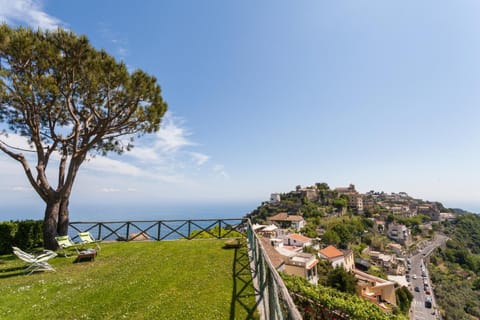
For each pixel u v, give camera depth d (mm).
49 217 8219
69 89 7773
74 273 5973
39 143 8141
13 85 6848
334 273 16625
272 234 37688
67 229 8812
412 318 31219
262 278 4031
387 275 44750
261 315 3574
